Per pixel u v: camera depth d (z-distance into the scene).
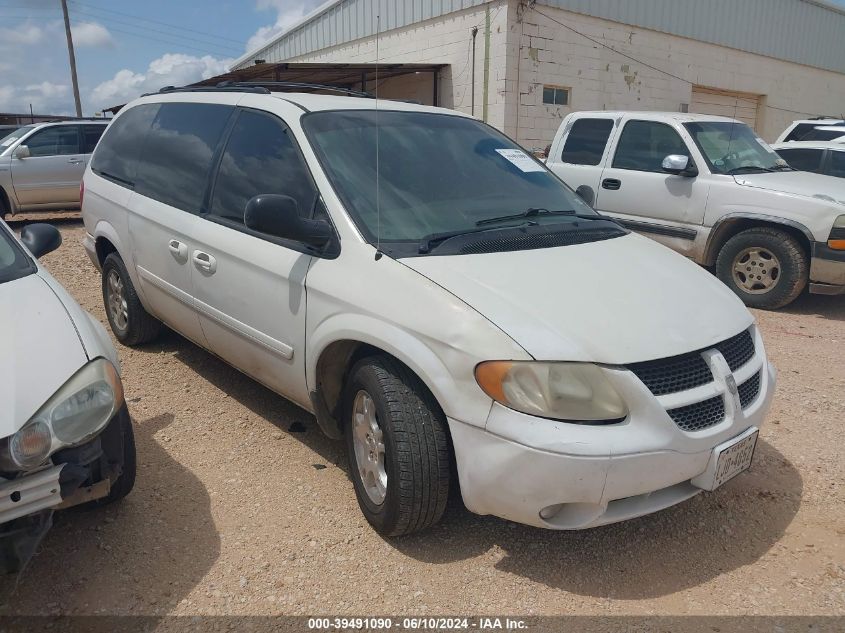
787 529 3.21
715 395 2.77
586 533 3.16
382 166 3.56
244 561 2.91
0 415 2.35
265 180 3.71
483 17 13.88
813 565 2.95
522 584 2.81
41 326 2.76
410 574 2.86
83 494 2.68
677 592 2.78
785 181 7.08
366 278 3.01
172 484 3.48
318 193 3.38
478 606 2.68
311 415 4.29
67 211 13.84
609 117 8.25
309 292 3.22
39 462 2.38
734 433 2.82
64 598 2.69
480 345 2.61
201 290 4.02
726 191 7.11
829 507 3.38
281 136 3.72
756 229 7.01
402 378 2.88
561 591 2.78
